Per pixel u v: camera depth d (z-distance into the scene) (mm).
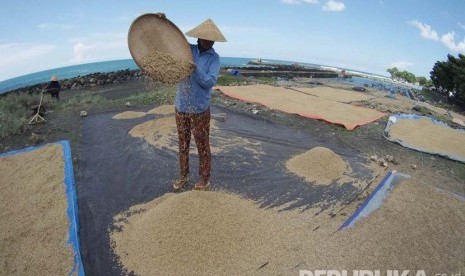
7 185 4105
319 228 3158
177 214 2838
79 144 5555
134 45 3178
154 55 3152
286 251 2801
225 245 2729
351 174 4402
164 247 2670
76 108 8289
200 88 3270
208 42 3258
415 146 5762
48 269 2633
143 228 2936
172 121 6441
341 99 10164
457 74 17047
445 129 7301
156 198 3699
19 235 3070
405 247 2883
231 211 3047
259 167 4570
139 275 2539
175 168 4488
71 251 2832
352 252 2814
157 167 4520
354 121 7051
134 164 4641
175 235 2715
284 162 4770
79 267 2637
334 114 7594
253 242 2840
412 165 4898
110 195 3812
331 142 5844
